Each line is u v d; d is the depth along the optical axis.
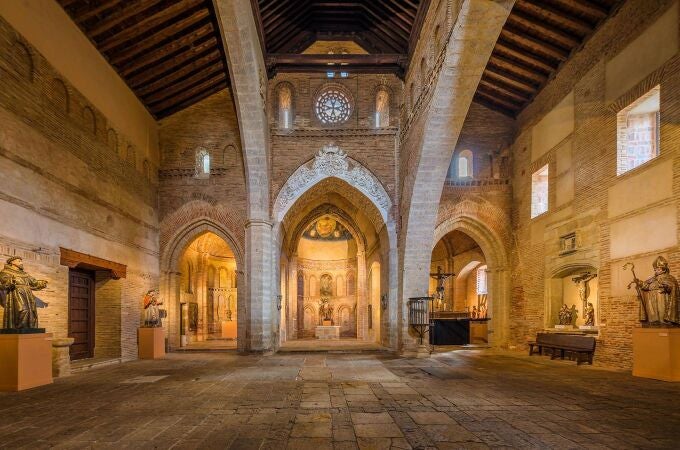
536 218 17.70
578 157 14.96
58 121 12.39
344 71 18.77
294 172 18.86
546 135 17.12
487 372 12.17
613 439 5.88
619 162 12.96
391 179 18.95
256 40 15.48
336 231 31.09
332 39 20.08
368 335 26.42
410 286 17.62
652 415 7.18
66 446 5.66
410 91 17.58
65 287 12.53
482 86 19.25
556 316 16.64
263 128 17.23
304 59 18.34
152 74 16.72
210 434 6.14
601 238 13.64
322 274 31.23
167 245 19.33
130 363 14.99
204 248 27.11
